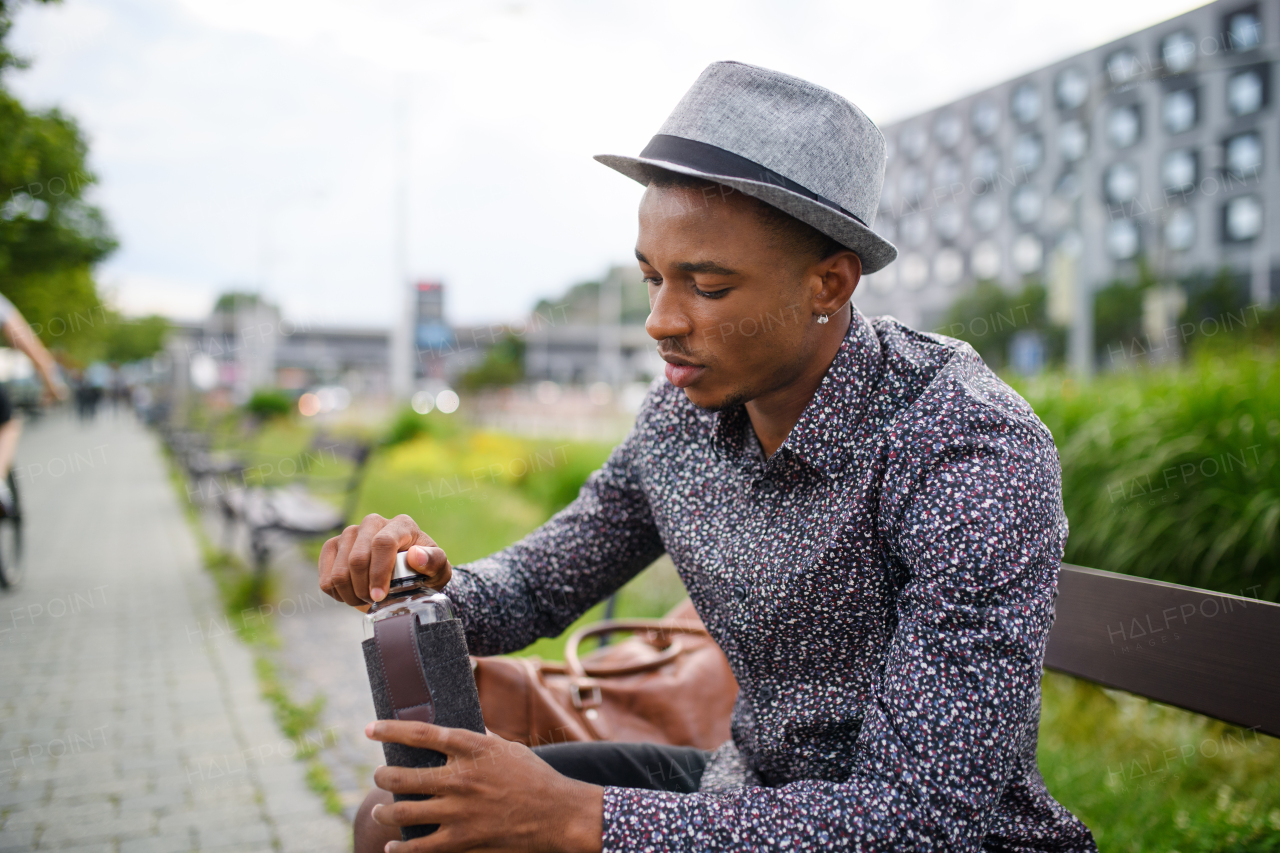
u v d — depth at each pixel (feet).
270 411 72.54
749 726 4.09
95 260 44.45
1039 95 144.56
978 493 3.17
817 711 3.79
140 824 8.29
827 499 3.67
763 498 3.89
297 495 23.16
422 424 49.11
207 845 7.89
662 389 4.47
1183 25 125.49
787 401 3.87
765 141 3.43
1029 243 145.79
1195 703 4.59
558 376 203.82
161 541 25.89
